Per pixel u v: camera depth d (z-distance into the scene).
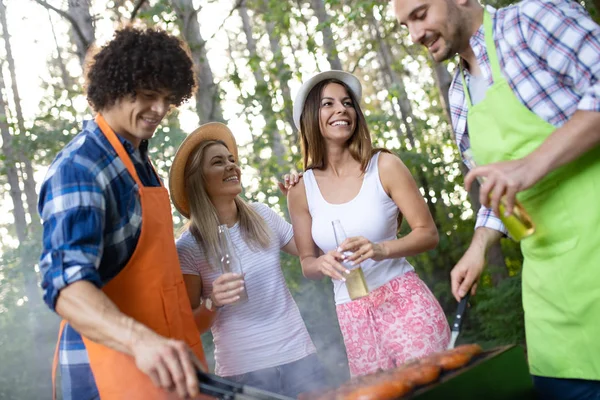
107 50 1.87
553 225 1.88
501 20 1.84
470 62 2.00
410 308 2.52
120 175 1.89
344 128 2.64
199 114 7.09
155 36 1.92
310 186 2.74
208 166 2.84
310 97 2.74
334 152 2.71
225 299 2.40
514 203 1.71
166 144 7.23
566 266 1.88
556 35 1.72
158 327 1.94
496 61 1.85
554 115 1.77
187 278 2.77
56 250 1.71
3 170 9.64
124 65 1.83
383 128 10.81
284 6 8.62
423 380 1.52
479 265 2.09
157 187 2.00
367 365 2.56
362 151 2.66
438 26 1.89
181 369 1.57
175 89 1.91
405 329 2.51
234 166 2.86
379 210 2.61
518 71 1.80
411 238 2.53
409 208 2.59
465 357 1.64
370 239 2.61
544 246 1.93
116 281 1.91
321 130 2.71
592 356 1.90
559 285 1.92
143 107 1.89
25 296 9.65
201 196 2.83
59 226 1.73
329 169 2.75
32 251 8.91
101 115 1.97
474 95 2.02
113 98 1.88
